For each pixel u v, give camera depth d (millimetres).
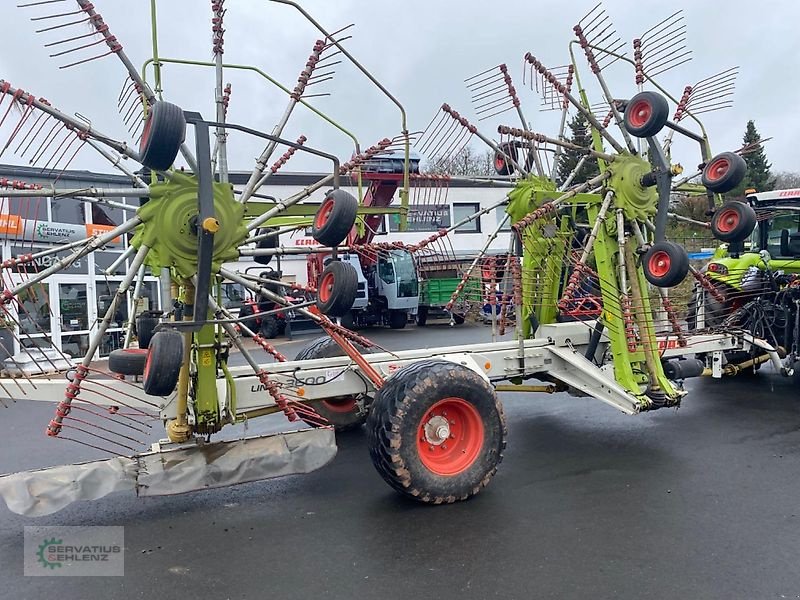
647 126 5145
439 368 4281
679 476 4895
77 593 3270
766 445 5707
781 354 7621
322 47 4270
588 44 5777
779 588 3203
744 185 40562
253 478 4207
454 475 4289
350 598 3170
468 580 3324
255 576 3412
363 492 4637
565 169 7559
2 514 4320
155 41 4027
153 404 4363
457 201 17297
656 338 5906
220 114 4012
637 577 3328
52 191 3439
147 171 4496
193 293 3912
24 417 8016
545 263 5977
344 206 3541
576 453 5543
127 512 4336
